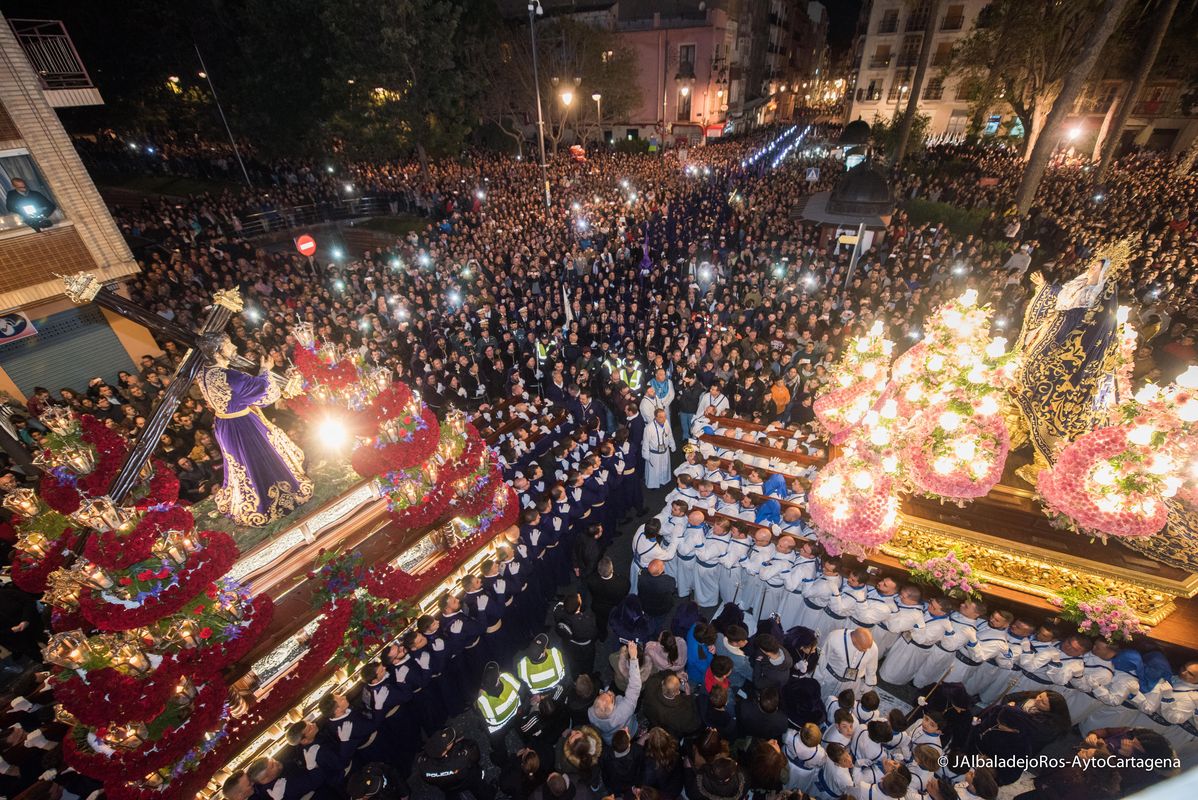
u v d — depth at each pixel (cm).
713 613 902
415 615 736
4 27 1226
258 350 1446
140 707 497
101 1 3186
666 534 870
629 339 1452
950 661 738
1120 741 589
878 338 855
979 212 2353
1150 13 3338
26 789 618
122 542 498
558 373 1255
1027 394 750
